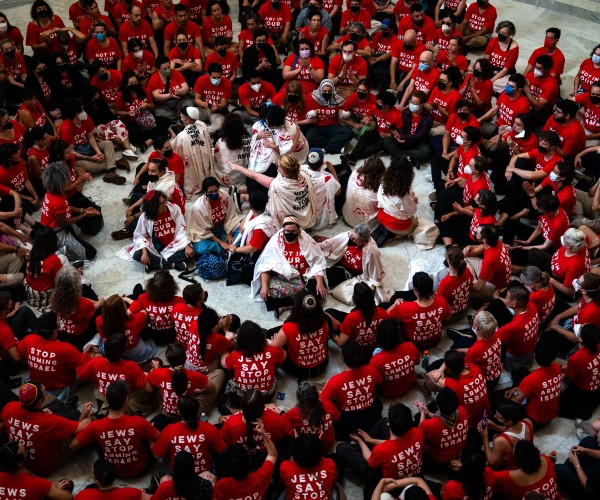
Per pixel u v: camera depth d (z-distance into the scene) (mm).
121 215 9234
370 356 7105
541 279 7141
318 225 9031
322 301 7898
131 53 11367
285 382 7008
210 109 10859
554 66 11312
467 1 14969
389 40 12227
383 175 8500
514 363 7078
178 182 9359
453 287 7309
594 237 8180
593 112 10211
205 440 5762
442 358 7156
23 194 9117
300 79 11219
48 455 6055
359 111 10500
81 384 6953
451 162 9531
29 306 7766
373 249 7867
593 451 6121
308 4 13023
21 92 10742
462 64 11461
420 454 5730
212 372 6727
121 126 10219
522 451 5488
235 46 12508
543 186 8945
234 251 8133
